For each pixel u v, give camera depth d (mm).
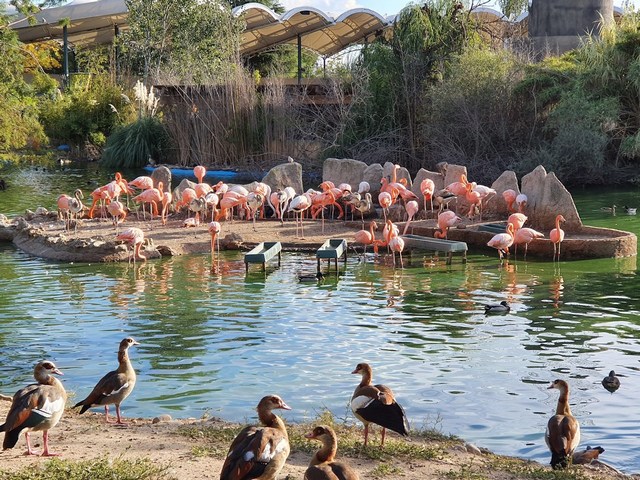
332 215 23906
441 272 17922
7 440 7031
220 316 14117
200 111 37938
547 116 34562
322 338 12797
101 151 46219
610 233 20500
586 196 29953
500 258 19219
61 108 47656
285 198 23000
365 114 35812
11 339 12703
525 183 22312
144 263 18906
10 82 40156
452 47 37062
